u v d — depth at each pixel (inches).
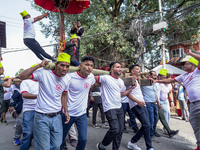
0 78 140.4
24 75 95.5
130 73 177.2
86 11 498.9
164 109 221.3
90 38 476.1
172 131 204.7
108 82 137.8
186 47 788.6
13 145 173.9
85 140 120.7
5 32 379.2
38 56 148.1
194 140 199.9
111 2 581.0
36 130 101.0
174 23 509.7
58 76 103.7
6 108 279.7
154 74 189.8
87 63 116.3
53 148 102.9
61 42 143.9
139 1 607.2
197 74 152.6
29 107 136.6
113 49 538.6
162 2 533.0
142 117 154.1
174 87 369.1
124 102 213.8
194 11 488.1
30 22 148.8
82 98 124.6
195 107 150.6
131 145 161.8
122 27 493.4
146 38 588.1
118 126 136.4
